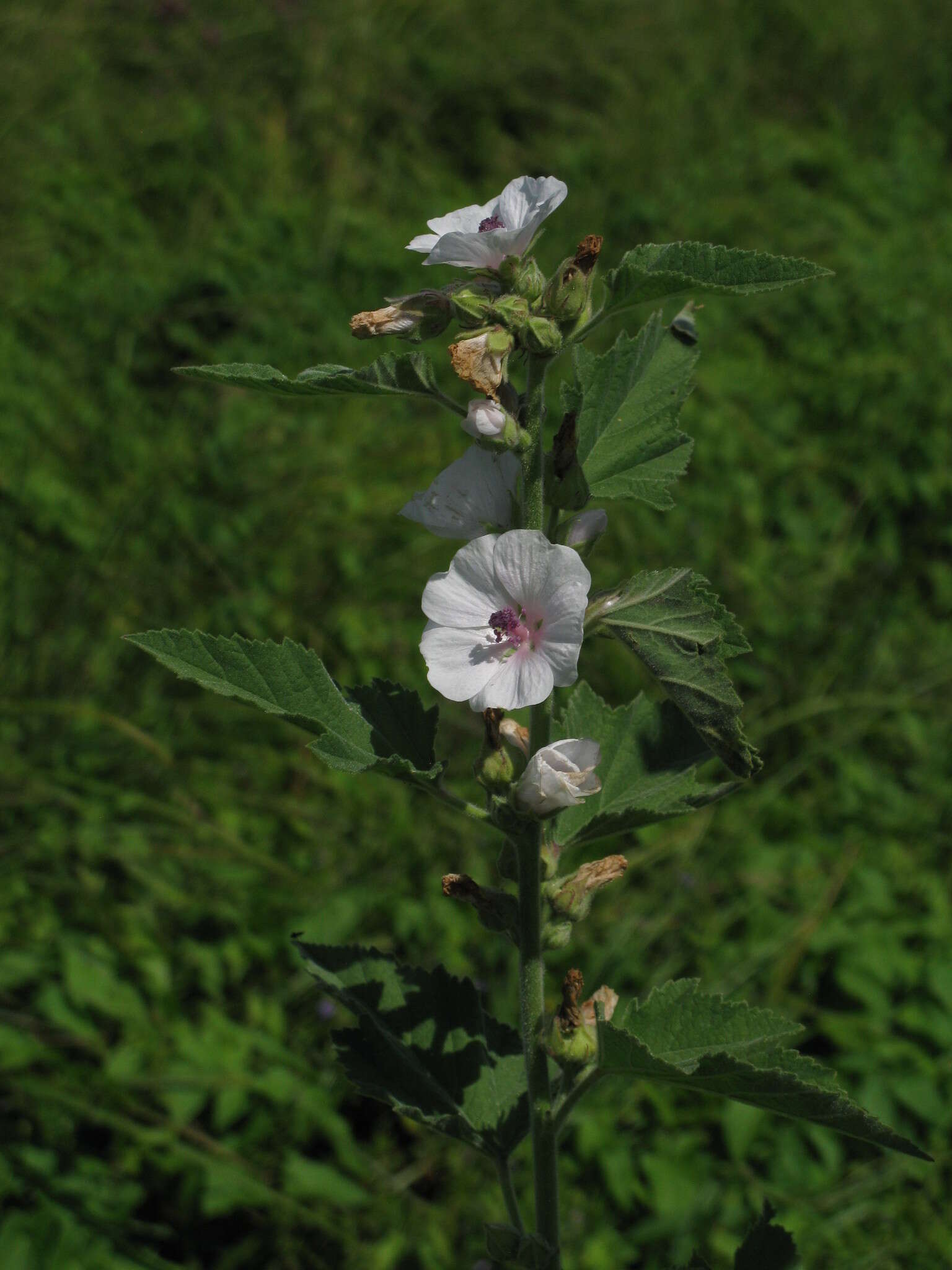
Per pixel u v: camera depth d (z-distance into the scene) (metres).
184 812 0.94
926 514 1.33
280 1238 0.79
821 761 1.08
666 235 1.64
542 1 2.16
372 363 0.55
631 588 0.55
